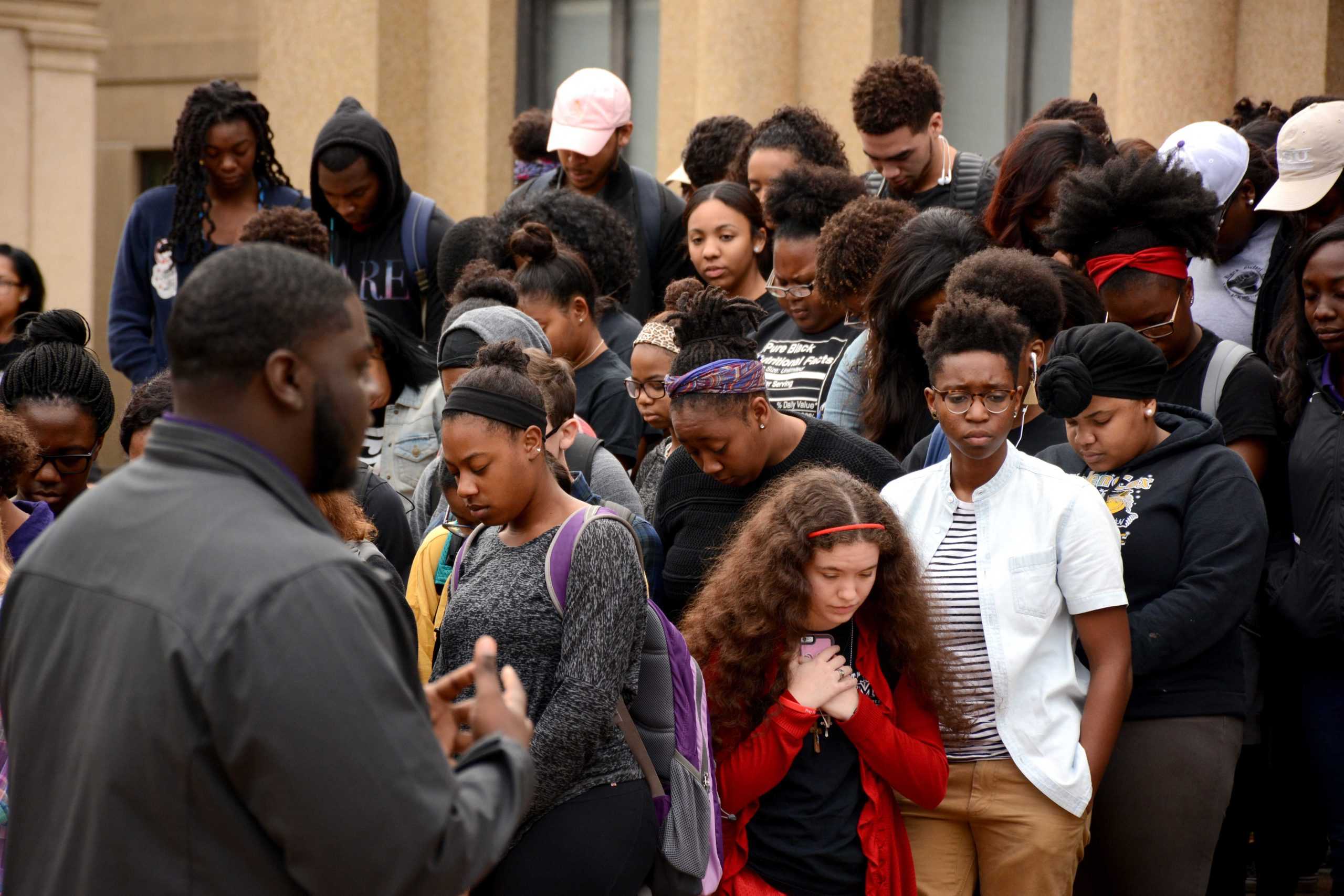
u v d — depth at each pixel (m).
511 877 3.85
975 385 4.19
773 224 6.17
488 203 13.44
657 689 4.10
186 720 2.36
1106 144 6.58
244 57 14.66
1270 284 5.88
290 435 2.55
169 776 2.36
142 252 7.91
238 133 7.72
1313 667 4.97
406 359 6.10
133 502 2.53
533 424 4.04
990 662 4.23
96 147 15.68
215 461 2.51
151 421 4.71
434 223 7.60
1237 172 5.98
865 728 4.07
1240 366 5.16
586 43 13.41
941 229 5.23
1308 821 5.39
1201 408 5.13
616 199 7.94
